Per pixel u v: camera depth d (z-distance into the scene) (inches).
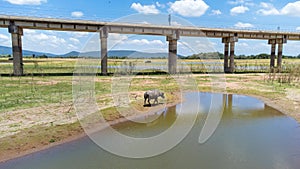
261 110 522.9
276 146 316.5
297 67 1083.3
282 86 810.8
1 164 260.1
